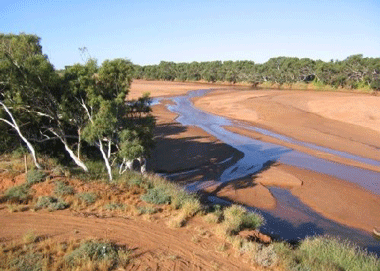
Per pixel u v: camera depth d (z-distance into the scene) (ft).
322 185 69.62
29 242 29.81
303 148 99.50
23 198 40.16
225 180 71.41
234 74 370.53
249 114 156.04
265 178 72.54
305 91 257.14
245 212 47.57
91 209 39.91
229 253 31.99
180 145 97.76
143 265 27.89
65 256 27.35
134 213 39.60
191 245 32.76
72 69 50.57
